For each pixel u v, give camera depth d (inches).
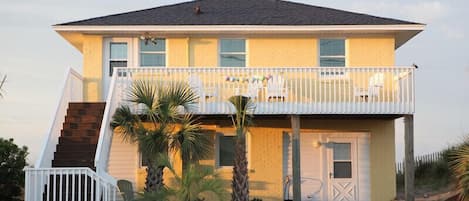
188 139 725.9
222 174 867.4
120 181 704.4
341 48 900.6
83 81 885.2
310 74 793.6
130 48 896.3
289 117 838.5
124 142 859.4
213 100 783.1
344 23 864.3
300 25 858.8
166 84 782.5
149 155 703.1
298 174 774.5
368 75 795.4
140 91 722.2
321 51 900.0
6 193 883.4
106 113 708.0
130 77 780.0
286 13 927.7
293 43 896.9
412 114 789.9
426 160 1120.2
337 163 894.4
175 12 934.4
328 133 894.4
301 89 788.0
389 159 892.6
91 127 759.1
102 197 649.6
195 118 834.2
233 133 877.8
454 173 837.8
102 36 891.4
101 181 649.6
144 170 862.5
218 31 869.8
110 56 895.7
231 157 878.4
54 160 701.3
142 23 864.3
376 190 888.3
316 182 889.5
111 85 744.3
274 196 876.6
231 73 790.5
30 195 629.3
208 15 914.1
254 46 896.3
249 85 785.6
